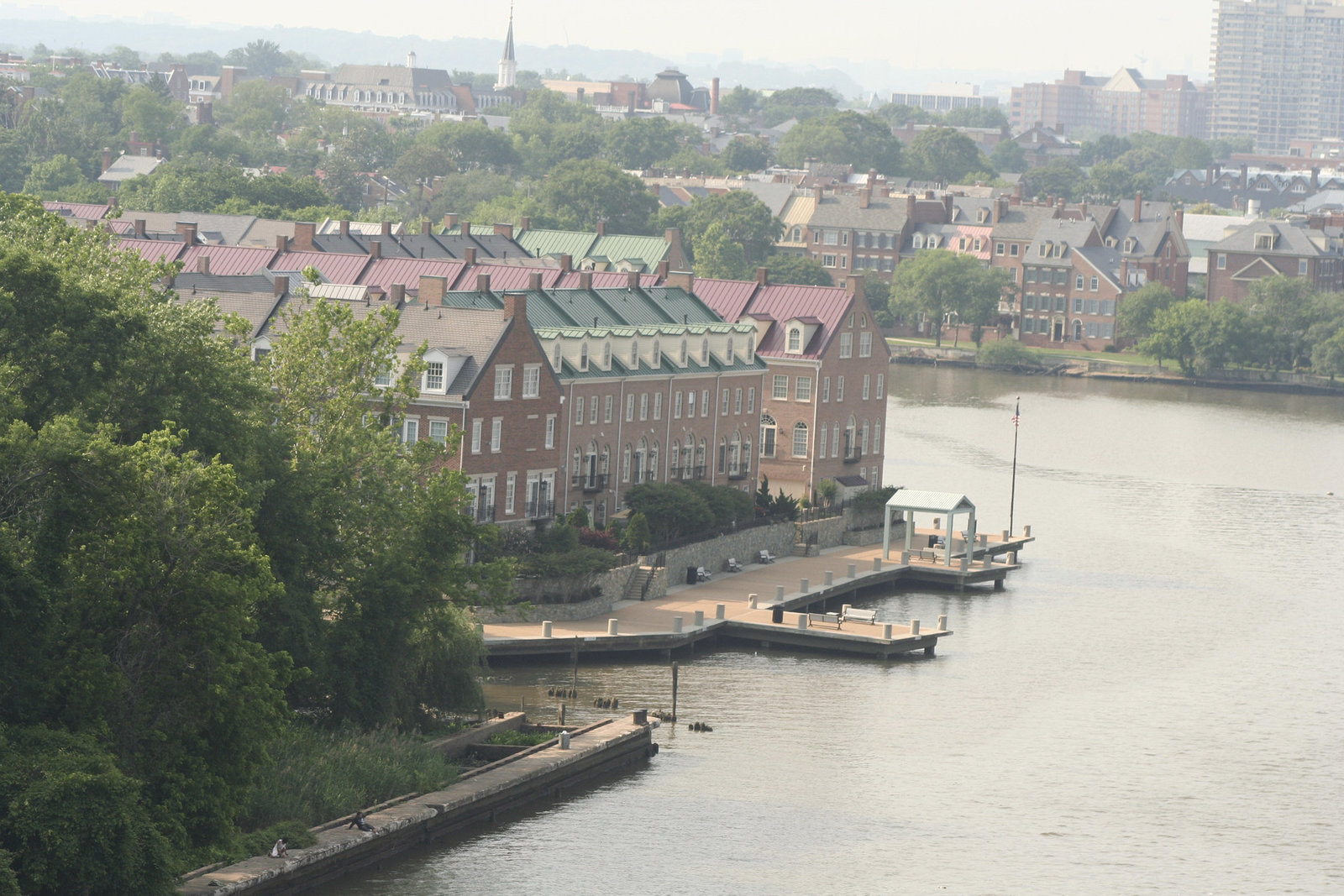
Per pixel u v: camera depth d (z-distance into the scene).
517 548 167.62
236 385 117.19
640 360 194.12
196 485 95.06
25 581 88.25
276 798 109.19
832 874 113.12
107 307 108.75
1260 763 140.00
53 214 134.88
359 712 123.06
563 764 125.75
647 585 176.12
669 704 147.25
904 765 135.25
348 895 105.12
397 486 128.62
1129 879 114.88
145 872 86.88
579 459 185.50
